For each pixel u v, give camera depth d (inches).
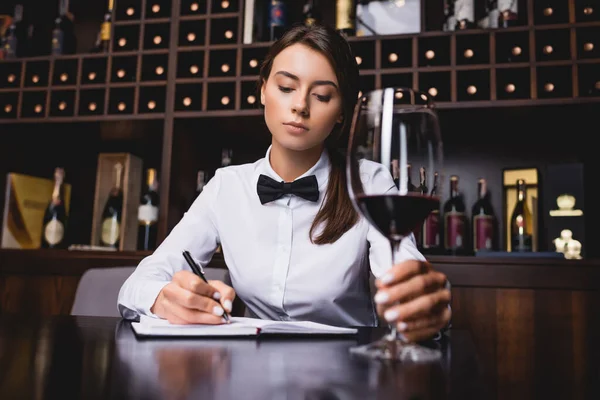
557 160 86.6
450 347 25.9
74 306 49.8
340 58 42.8
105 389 16.2
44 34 102.3
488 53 82.5
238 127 91.0
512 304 71.9
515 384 21.3
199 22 89.9
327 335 29.3
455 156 89.6
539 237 82.5
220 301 30.8
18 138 99.7
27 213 92.8
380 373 19.2
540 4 81.5
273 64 43.9
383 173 29.9
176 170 87.7
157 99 92.5
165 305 31.0
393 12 84.4
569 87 79.7
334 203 47.3
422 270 26.3
